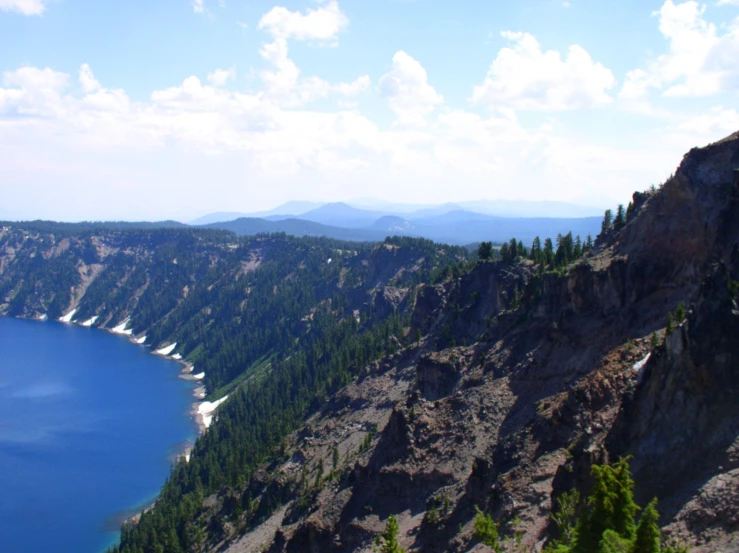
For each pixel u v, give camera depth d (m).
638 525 44.19
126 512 169.88
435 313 170.12
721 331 52.78
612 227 105.81
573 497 54.94
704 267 74.44
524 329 103.75
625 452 55.69
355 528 88.62
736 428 49.22
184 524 142.00
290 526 104.94
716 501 44.78
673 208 80.75
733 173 73.31
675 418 53.59
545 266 121.50
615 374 69.12
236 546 121.06
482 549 62.66
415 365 149.62
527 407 85.69
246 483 148.12
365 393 152.25
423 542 75.19
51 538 155.88
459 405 97.12
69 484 187.38
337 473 113.62
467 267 185.00
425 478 88.00
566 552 45.66
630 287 82.62
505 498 67.19
